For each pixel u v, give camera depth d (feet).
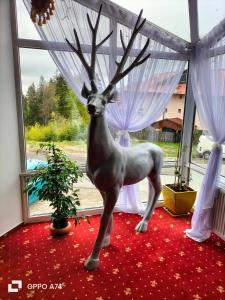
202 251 7.64
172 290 5.97
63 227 8.22
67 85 8.59
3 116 7.59
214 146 8.17
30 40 7.72
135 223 9.20
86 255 7.23
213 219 8.73
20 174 8.50
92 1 7.53
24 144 8.51
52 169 7.54
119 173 6.63
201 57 8.30
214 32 7.75
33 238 8.07
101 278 6.30
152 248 7.70
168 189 9.92
